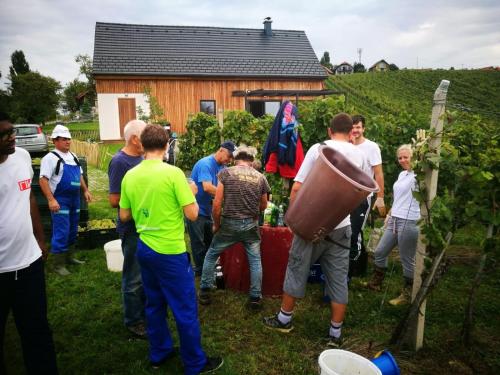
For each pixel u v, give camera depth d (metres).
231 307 4.20
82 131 29.84
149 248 2.84
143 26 27.27
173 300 2.92
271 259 4.45
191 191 2.99
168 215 2.82
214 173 4.74
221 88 25.11
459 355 3.33
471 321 3.42
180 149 11.48
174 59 25.45
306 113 6.43
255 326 3.81
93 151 17.09
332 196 2.95
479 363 3.21
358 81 42.41
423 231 3.15
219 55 26.64
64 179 5.01
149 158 2.90
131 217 3.17
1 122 2.40
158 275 2.90
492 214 3.25
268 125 7.41
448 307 4.21
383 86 40.28
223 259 4.73
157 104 22.17
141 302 3.63
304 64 27.27
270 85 25.83
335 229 3.31
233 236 3.96
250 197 3.92
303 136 6.20
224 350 3.41
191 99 24.77
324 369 2.53
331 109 6.19
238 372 3.11
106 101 23.73
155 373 3.10
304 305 4.28
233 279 4.61
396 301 4.27
